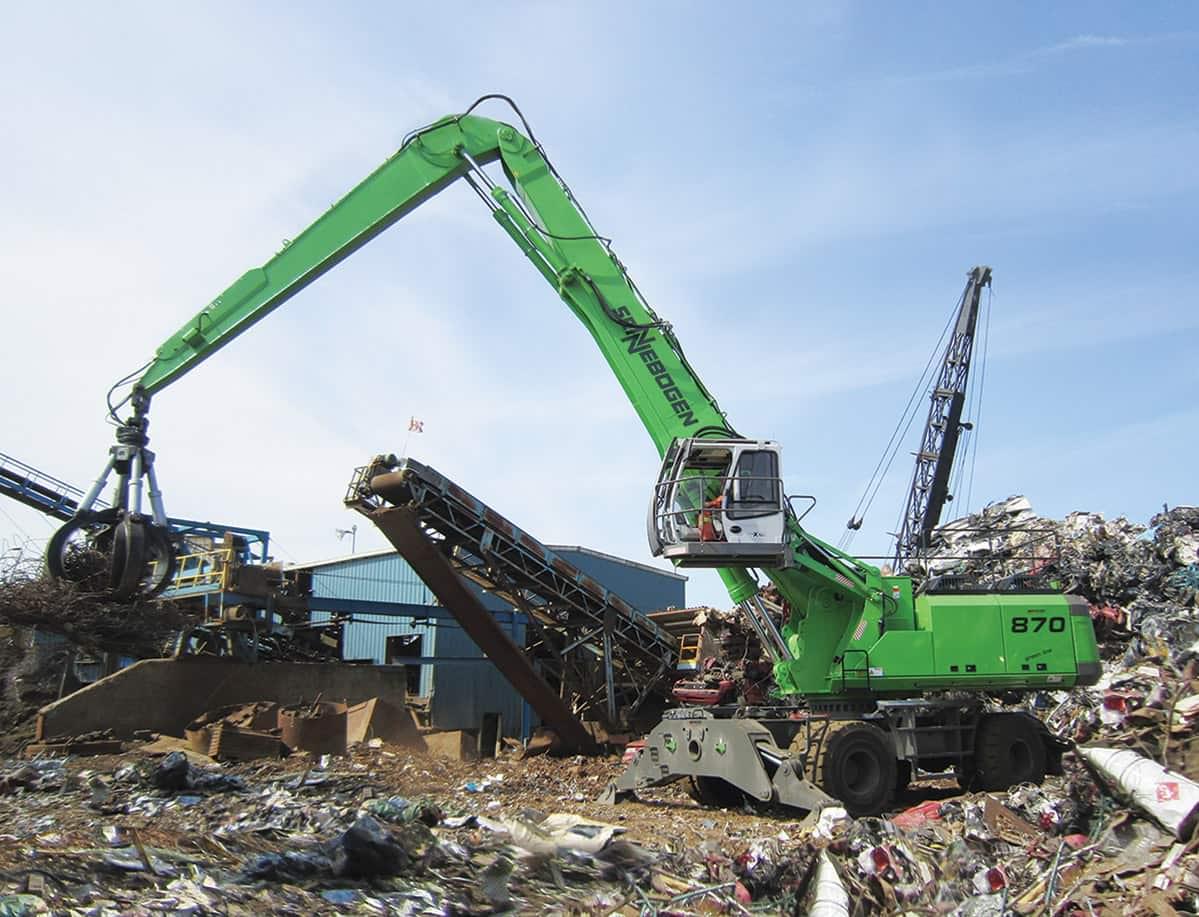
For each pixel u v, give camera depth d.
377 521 19.84
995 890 8.62
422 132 17.44
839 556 15.40
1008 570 25.75
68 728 18.89
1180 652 14.27
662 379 16.14
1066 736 17.42
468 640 31.05
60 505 25.80
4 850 6.75
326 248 17.72
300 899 7.01
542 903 7.87
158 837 7.86
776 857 9.20
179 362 18.78
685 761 15.04
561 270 16.62
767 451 14.77
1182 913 7.28
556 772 19.22
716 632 23.06
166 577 19.94
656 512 14.79
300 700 22.59
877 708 15.30
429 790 15.77
